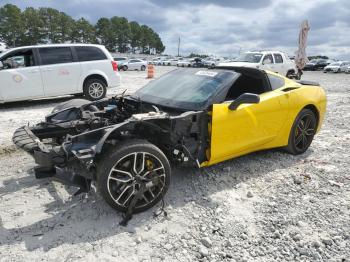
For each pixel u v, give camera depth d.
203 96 4.02
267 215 3.43
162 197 3.48
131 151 3.19
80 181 3.23
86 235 3.03
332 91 14.88
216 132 3.83
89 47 10.20
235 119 3.99
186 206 3.55
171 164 3.96
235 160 4.82
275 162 4.82
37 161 3.29
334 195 3.89
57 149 3.27
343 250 2.92
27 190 3.83
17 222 3.20
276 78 4.91
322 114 5.33
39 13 92.44
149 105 4.17
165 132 3.58
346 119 8.03
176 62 50.59
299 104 4.82
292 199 3.77
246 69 4.73
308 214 3.46
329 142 5.95
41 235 3.02
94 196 3.68
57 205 3.52
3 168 4.48
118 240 2.97
